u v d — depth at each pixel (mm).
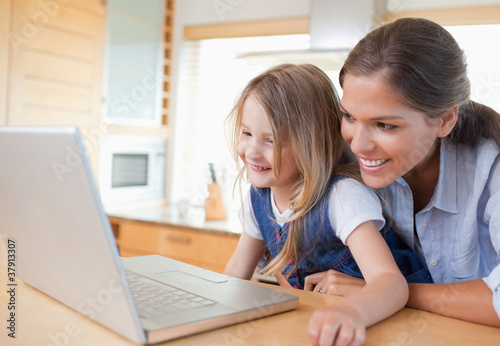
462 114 925
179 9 3266
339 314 595
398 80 731
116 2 2793
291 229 981
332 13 2301
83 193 502
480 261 1032
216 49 3199
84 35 2600
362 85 754
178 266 879
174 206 3176
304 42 2893
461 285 755
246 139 979
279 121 926
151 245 2564
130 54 2932
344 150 1057
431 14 2486
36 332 604
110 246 517
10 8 2236
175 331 580
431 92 756
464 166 938
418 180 991
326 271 988
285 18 2906
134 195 3018
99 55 2691
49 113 2457
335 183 946
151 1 3049
